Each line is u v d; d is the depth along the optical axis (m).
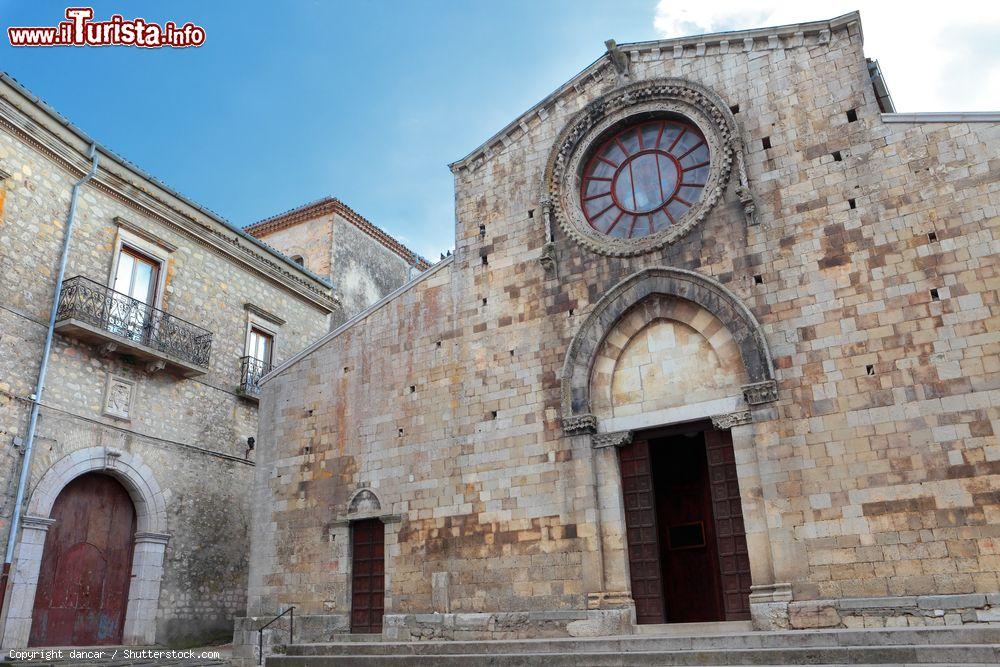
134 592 22.09
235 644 20.59
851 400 15.66
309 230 38.75
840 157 17.36
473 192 22.20
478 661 14.13
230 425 26.50
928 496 14.51
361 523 20.64
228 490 25.86
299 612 20.31
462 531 18.95
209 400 25.86
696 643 13.67
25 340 20.03
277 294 30.30
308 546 20.89
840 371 15.94
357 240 39.84
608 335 18.86
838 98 17.80
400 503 20.02
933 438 14.77
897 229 16.30
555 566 17.59
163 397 24.09
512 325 20.16
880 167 16.86
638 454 18.03
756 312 17.12
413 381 21.06
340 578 20.14
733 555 16.31
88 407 21.53
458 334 20.88
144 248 24.59
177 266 25.77
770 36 18.97
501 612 17.80
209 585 24.41
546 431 18.73
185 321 24.48
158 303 24.66
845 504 15.10
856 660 11.84
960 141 16.22
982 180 15.77
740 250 17.75
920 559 14.26
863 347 15.88
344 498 20.88
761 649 12.51
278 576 20.97
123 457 22.28
